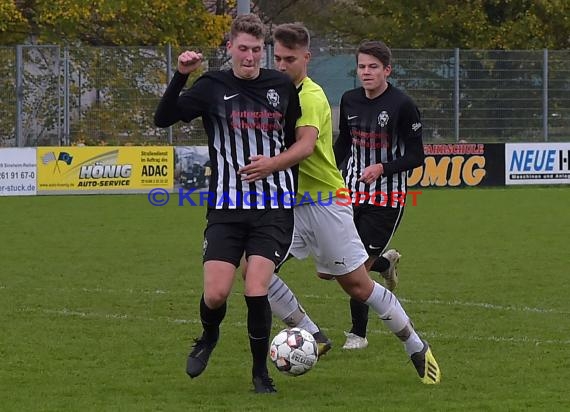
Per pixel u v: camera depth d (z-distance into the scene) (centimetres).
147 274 3188
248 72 1661
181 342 2169
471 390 1733
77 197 6078
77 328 2320
